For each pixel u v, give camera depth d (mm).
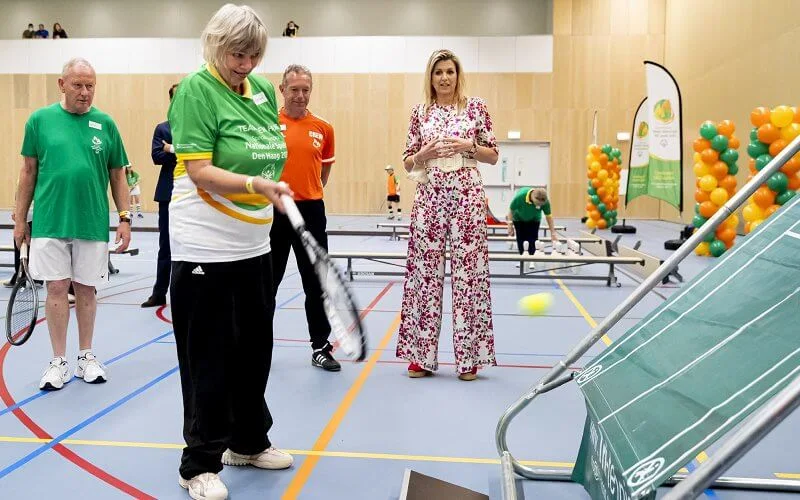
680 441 1383
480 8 20547
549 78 18688
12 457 2645
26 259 3574
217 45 2119
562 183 18906
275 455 2564
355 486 2398
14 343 3480
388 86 19141
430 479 2299
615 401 1847
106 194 3676
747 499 2299
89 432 2922
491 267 8953
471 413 3195
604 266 9117
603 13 18484
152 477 2465
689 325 1970
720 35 13516
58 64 19750
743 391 1387
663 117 10492
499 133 18906
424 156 3617
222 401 2295
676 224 16578
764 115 8039
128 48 19547
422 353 3770
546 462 2621
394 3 20656
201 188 2197
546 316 5590
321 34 20875
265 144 2248
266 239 2414
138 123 19688
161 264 5898
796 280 1698
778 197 8055
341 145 19406
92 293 3701
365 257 7625
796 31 9875
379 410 3232
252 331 2438
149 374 3826
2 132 20078
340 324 1816
